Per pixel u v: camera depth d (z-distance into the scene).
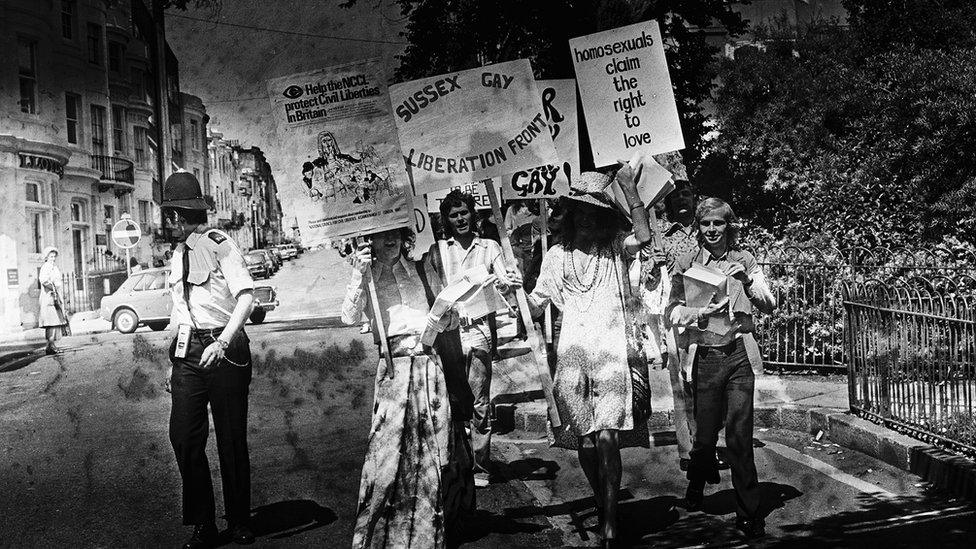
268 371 12.83
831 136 14.97
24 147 28.91
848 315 7.17
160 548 5.12
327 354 14.83
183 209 5.09
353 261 4.84
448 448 4.86
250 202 68.00
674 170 7.30
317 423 8.58
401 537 4.67
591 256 5.08
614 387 4.88
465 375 5.18
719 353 5.07
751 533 4.95
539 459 6.96
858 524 5.11
